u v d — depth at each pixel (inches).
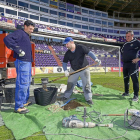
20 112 94.5
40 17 1016.2
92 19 1299.2
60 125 77.3
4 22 774.5
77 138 64.1
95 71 495.5
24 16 928.9
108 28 1385.3
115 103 121.0
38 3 997.8
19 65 93.9
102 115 90.7
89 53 116.3
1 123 81.1
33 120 84.2
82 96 145.6
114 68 541.0
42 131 71.4
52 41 734.5
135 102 124.7
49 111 98.4
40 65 637.3
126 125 77.7
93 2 1314.0
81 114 92.0
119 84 243.3
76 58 116.7
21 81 94.6
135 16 1624.0
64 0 1227.9
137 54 134.6
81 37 1139.9
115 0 1284.4
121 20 1492.4
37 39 644.1
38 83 248.2
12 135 67.3
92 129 72.9
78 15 1219.9
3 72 146.6
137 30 1433.3
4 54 148.9
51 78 361.4
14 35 87.3
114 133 68.8
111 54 491.8
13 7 864.9
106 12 1382.9
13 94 121.4
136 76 130.6
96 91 175.8
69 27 1166.3
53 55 712.4
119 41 1386.6
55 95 118.6
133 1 1346.0
